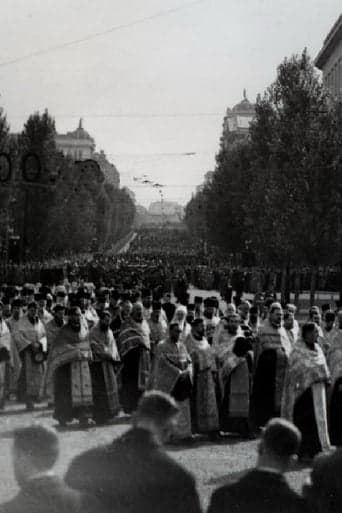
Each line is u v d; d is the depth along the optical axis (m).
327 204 37.31
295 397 11.01
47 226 58.53
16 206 57.41
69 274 55.00
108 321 13.88
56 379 13.39
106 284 44.22
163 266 68.06
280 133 38.81
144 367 14.62
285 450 4.91
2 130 43.84
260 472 4.86
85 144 177.88
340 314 12.27
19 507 4.63
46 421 13.84
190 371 12.05
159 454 5.00
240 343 12.71
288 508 4.72
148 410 5.11
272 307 13.36
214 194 64.00
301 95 38.72
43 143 55.09
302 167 37.19
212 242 66.12
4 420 13.80
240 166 55.19
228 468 10.19
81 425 13.43
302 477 9.84
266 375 13.13
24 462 4.70
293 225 37.38
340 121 37.69
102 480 4.89
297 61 39.47
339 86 68.12
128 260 88.75
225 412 12.71
